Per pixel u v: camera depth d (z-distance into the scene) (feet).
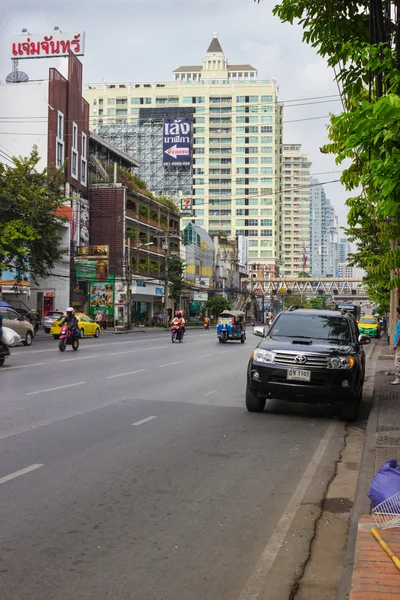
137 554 13.80
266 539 15.12
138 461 22.06
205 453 23.75
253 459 23.16
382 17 19.27
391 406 34.55
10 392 38.06
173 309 249.75
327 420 32.30
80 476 19.83
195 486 19.27
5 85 168.35
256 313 363.15
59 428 27.48
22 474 19.81
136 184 215.51
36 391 38.81
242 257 374.22
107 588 12.09
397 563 11.64
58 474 19.97
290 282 352.69
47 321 137.49
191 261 265.54
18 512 16.21
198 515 16.58
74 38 182.29
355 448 26.08
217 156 454.40
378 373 54.95
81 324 120.57
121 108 455.22
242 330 111.34
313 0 22.17
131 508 16.88
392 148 13.66
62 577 12.49
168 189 352.90
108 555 13.67
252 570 13.29
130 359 65.26
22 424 28.09
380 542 12.78
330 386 30.37
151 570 13.01
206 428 28.68
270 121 449.06
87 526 15.38
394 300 87.86
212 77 474.90
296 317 36.01
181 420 30.50
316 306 365.20
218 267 306.55
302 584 12.76
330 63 22.16
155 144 361.51
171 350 82.33
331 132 21.42
